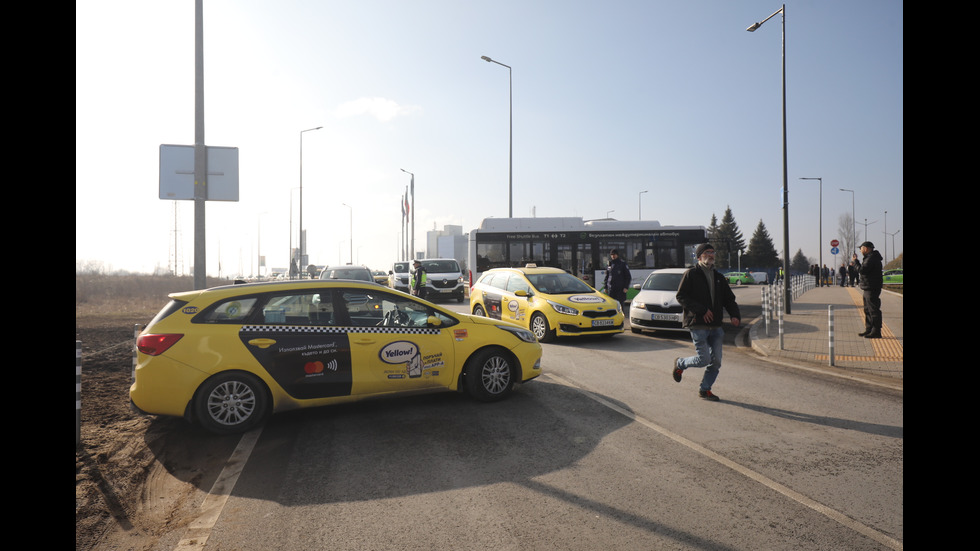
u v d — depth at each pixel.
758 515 3.58
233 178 13.61
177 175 12.93
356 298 6.08
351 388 5.86
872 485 4.07
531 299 11.88
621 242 21.73
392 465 4.51
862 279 12.04
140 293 28.02
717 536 3.30
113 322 16.28
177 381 5.22
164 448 5.06
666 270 14.48
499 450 4.85
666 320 12.50
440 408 6.28
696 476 4.25
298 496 3.93
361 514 3.63
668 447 4.93
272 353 5.54
